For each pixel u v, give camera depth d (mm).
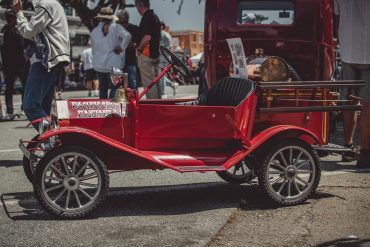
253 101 4727
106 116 4555
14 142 8133
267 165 4605
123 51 9148
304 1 7098
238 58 5031
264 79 5145
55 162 4254
